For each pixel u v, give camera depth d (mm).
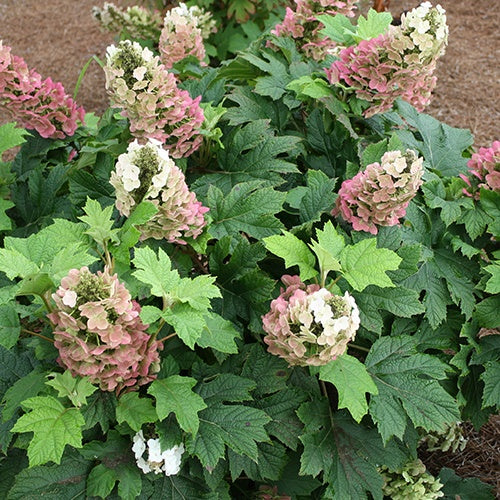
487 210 2477
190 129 2383
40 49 7059
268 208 2307
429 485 2576
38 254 1959
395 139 2461
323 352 1829
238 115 2680
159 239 2184
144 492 2029
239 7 5512
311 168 2729
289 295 2064
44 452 1676
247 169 2545
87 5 7867
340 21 2867
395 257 1979
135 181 1907
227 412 2035
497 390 2357
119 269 2010
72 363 1786
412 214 2426
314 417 2168
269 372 2176
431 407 2127
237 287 2275
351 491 2125
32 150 2963
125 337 1741
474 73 6023
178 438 1978
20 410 2059
